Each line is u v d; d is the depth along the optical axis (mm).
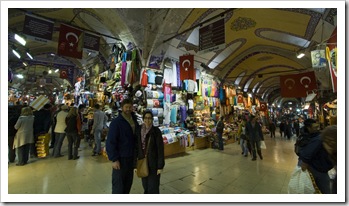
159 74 6715
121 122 2312
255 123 5852
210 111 9680
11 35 7285
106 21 6527
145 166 2260
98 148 5363
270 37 8023
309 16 5469
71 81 13414
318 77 8344
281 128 13109
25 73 15273
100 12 6176
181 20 6164
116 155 2166
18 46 9094
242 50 9906
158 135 2391
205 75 9445
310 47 7195
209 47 4840
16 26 6711
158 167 2305
